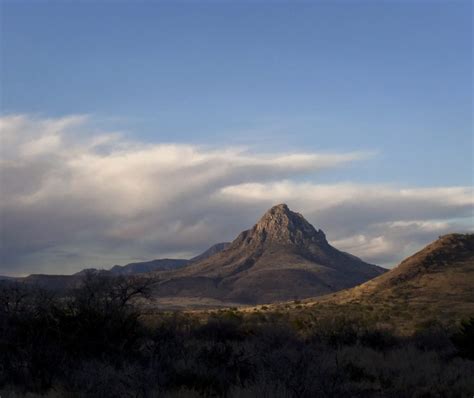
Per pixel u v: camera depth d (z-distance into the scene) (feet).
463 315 185.37
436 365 58.34
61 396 42.93
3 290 66.80
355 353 68.33
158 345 59.21
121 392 41.37
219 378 48.14
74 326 62.49
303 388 38.65
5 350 54.24
